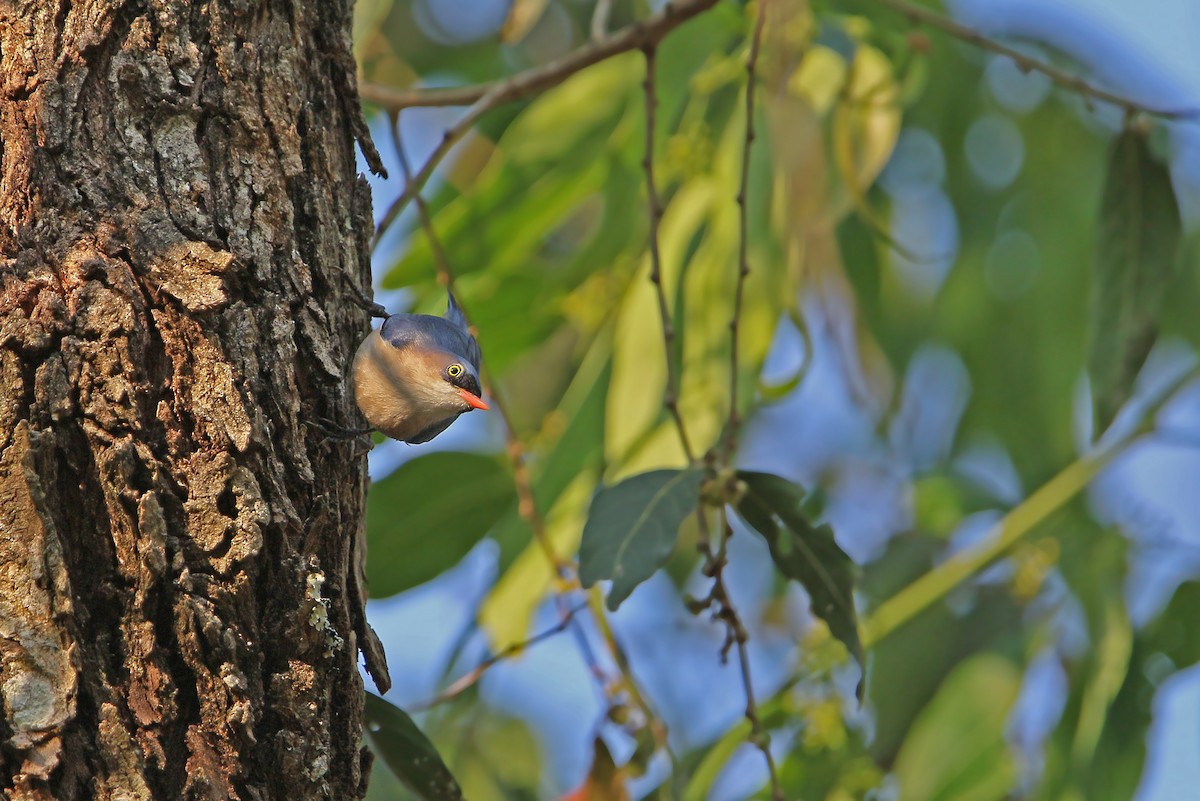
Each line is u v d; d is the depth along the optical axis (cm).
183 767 600
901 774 1137
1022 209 1355
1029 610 1183
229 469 627
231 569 618
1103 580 1133
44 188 657
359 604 709
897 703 1161
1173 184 960
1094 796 1036
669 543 736
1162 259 960
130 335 631
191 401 636
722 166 1089
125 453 614
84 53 676
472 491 967
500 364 1155
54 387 618
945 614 1187
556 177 1110
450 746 1182
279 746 618
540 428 1165
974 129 1355
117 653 604
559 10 1361
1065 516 1193
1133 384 952
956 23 973
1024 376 1334
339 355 715
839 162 977
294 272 698
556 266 1176
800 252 941
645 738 886
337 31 775
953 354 1384
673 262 1066
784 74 935
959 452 1375
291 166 716
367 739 778
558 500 1044
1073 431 1307
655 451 1006
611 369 1093
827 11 1065
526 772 1323
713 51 1112
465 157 1223
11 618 593
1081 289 1320
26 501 602
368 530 961
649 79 913
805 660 1062
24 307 630
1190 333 1341
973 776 1123
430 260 1074
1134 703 1061
